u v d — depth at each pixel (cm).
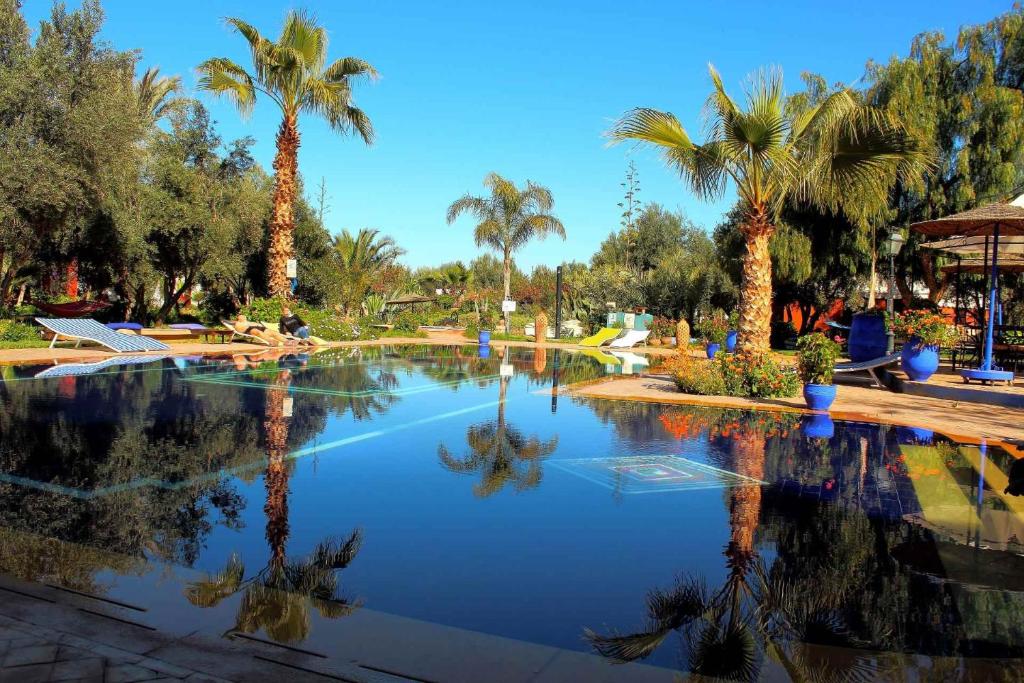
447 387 1140
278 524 398
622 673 235
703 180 1070
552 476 530
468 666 237
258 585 306
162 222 2039
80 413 760
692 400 1010
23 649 235
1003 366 1378
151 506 426
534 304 4000
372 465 556
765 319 1106
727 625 276
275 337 1989
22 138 1468
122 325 1900
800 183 995
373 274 3478
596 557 353
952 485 513
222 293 2653
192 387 1016
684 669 239
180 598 288
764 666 243
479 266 5053
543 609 289
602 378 1373
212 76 1870
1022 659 251
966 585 321
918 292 2773
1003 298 2231
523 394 1066
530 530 396
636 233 4638
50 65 1533
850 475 543
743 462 589
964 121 2116
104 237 1894
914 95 2128
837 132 947
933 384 1141
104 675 218
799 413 898
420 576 323
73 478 489
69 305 1864
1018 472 439
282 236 2055
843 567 343
